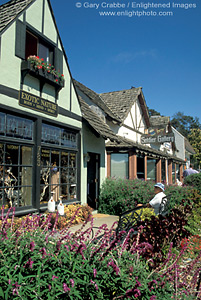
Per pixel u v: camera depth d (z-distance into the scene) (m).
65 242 2.66
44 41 6.66
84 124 8.34
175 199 8.17
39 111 6.23
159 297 2.38
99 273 2.14
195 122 73.06
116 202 8.80
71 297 1.86
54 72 6.57
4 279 1.85
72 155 7.76
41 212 6.14
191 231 5.89
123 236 3.56
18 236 2.46
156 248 3.34
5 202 5.35
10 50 5.46
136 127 14.31
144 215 5.62
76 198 7.79
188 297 2.60
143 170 12.64
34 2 6.19
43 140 6.52
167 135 13.57
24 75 5.73
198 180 10.75
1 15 6.04
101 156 9.55
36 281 1.96
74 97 7.82
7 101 5.32
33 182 6.05
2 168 5.30
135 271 2.42
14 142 5.56
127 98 13.62
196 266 4.06
